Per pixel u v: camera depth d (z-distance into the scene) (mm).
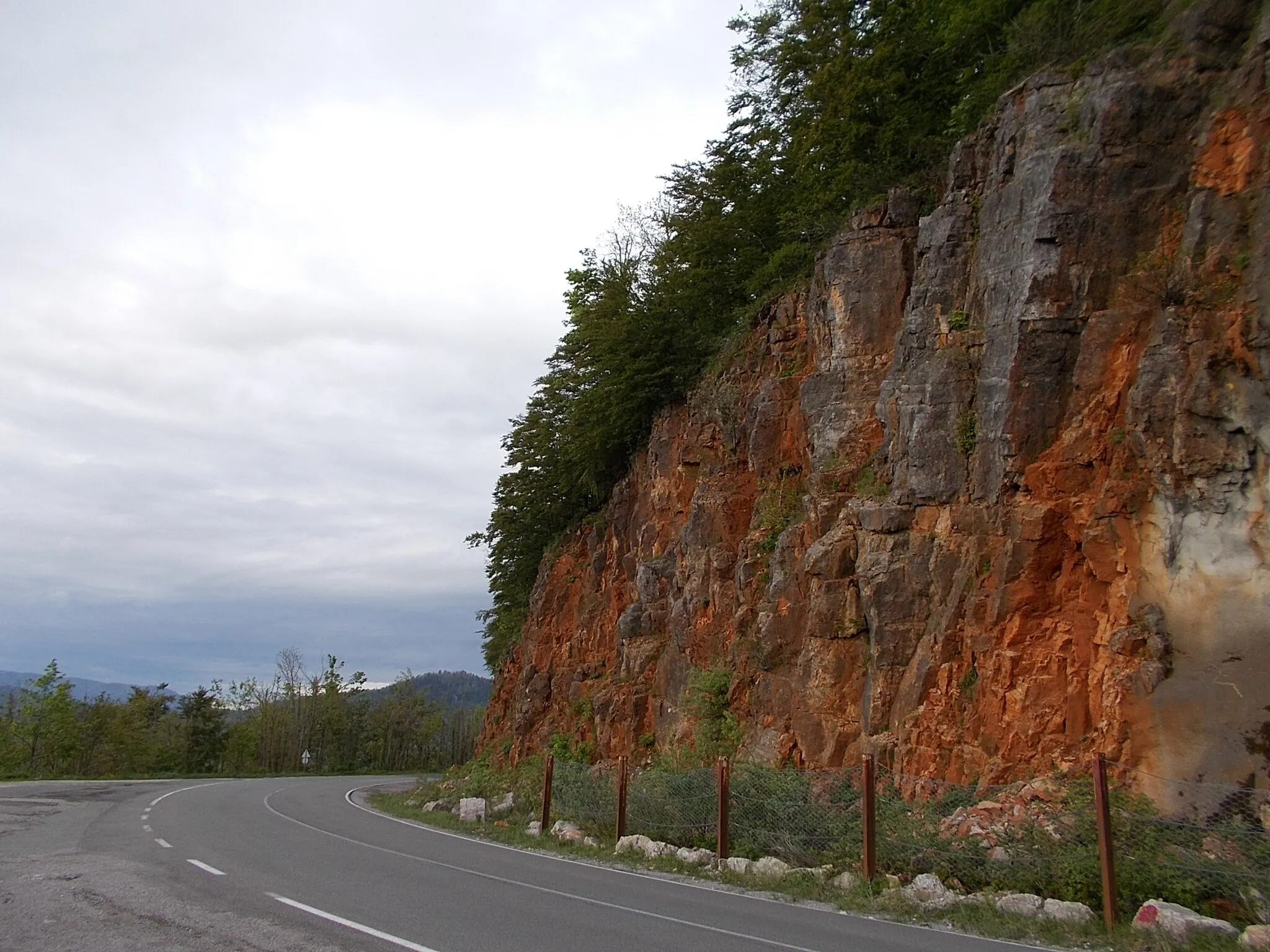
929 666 15414
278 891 11344
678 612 24766
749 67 28266
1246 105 13922
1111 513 13781
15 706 68438
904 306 19344
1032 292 15086
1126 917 10336
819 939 9516
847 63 22609
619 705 26938
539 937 9094
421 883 12398
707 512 24375
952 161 18062
